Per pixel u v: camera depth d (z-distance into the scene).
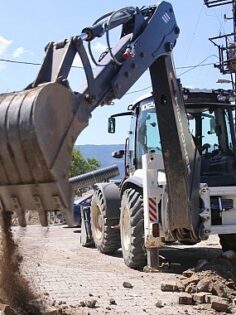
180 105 7.95
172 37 7.41
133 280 8.38
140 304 6.89
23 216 5.16
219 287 7.25
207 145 9.73
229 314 6.52
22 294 6.52
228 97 9.78
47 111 4.90
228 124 9.85
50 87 4.96
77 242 14.25
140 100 10.16
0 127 4.98
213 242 13.19
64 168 4.96
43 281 8.17
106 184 11.80
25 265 7.05
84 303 6.77
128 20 6.85
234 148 9.73
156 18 7.17
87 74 5.61
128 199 9.52
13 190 5.13
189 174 8.12
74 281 8.25
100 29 6.06
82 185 14.52
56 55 5.51
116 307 6.73
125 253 9.77
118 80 6.21
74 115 5.22
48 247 12.14
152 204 8.95
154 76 7.62
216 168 9.57
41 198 4.96
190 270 8.42
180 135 7.91
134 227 9.28
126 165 11.16
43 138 4.81
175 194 8.15
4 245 6.17
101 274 8.90
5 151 4.98
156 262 9.12
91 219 12.41
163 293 7.49
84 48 5.59
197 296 6.95
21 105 4.91
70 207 4.93
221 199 8.92
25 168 4.95
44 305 6.40
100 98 5.86
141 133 10.12
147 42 6.95
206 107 9.84
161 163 9.05
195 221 8.30
